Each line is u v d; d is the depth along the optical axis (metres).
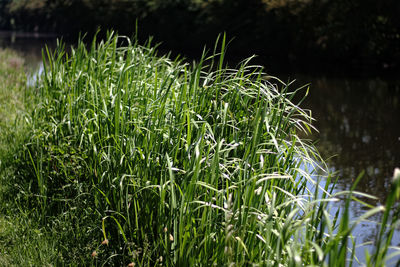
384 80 12.50
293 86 11.21
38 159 3.89
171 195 2.69
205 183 2.65
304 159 3.18
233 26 18.25
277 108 3.29
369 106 9.15
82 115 3.82
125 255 2.92
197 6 19.53
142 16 22.09
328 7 16.50
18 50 22.98
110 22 24.39
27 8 49.84
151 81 4.30
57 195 3.65
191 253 2.56
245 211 2.44
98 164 3.44
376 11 16.25
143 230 2.98
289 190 3.11
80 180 3.62
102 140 3.53
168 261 2.64
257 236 2.46
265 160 3.00
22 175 4.01
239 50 17.97
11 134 4.80
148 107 3.54
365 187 5.09
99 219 3.20
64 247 3.04
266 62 15.55
